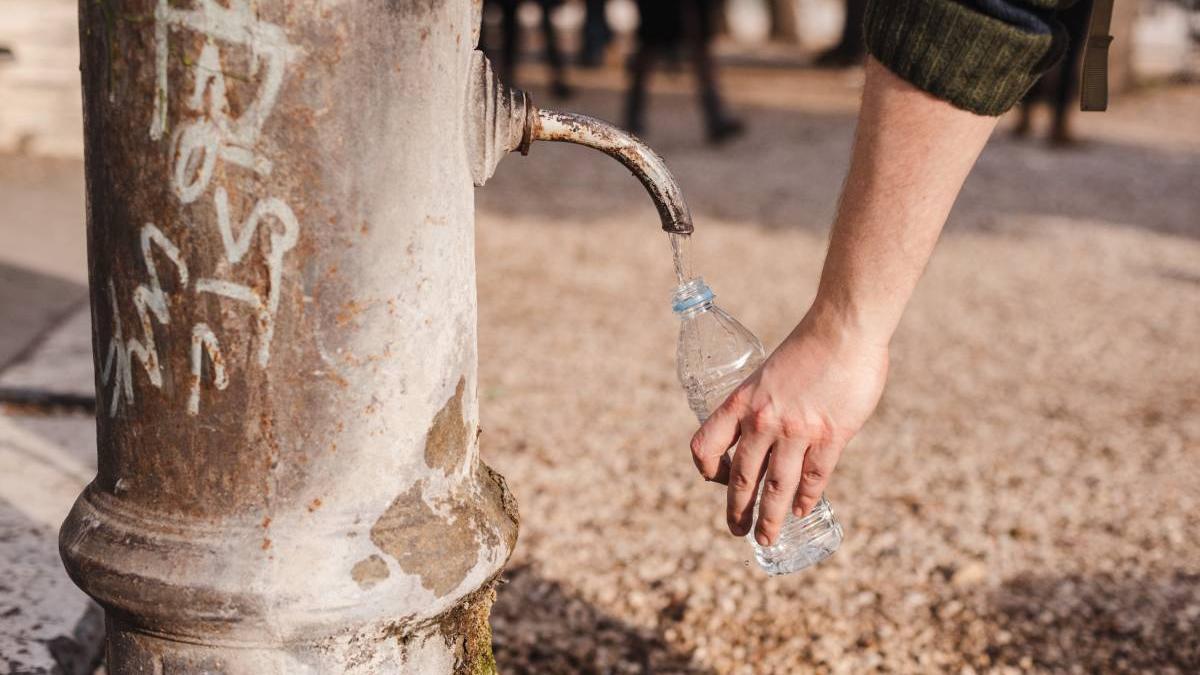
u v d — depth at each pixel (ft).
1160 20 52.75
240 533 4.23
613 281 17.87
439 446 4.48
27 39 20.58
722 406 4.58
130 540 4.29
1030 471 11.44
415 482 4.42
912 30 3.81
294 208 4.02
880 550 9.71
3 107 20.76
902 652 8.27
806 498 4.58
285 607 4.18
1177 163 29.19
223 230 4.02
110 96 4.03
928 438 12.22
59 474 8.94
